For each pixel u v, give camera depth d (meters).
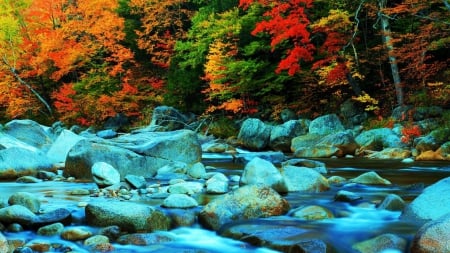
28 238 5.10
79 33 27.91
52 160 11.71
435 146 13.55
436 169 10.68
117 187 7.98
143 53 29.97
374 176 8.31
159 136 11.05
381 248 4.46
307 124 19.36
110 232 5.12
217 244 5.00
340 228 5.13
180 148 10.66
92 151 9.60
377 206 6.03
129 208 5.38
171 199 6.31
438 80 17.97
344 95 21.30
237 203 5.70
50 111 30.30
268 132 19.14
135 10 29.81
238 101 22.41
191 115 26.14
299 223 5.38
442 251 3.98
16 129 14.28
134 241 4.95
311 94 21.66
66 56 26.81
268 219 5.58
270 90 22.34
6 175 9.67
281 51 22.03
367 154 14.75
